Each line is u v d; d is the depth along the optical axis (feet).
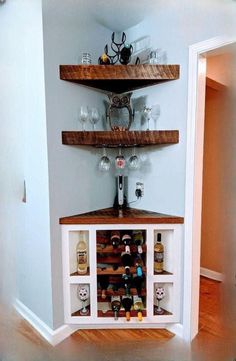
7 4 3.46
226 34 2.81
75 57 5.21
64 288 5.37
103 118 5.98
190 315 5.22
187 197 5.12
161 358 3.14
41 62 4.70
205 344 2.83
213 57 4.36
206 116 4.49
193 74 4.83
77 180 5.47
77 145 5.35
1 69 3.34
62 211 5.22
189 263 5.20
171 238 5.46
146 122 5.75
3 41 3.38
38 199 5.08
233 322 2.49
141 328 5.55
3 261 3.34
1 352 2.94
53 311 5.18
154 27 5.42
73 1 5.03
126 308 5.44
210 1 3.97
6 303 3.32
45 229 5.08
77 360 3.12
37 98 4.82
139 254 5.53
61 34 4.93
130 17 5.51
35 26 4.63
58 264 5.22
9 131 3.42
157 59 5.36
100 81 5.31
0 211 3.41
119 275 5.66
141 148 5.95
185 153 5.09
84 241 5.63
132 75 5.08
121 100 5.79
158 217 5.29
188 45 4.85
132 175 6.23
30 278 4.94
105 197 6.17
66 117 5.15
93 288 5.44
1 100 3.31
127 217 5.32
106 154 6.13
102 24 5.70
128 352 3.31
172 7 5.05
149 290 5.46
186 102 5.00
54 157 4.98
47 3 4.65
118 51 5.56
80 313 5.53
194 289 5.25
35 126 4.90
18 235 4.33
